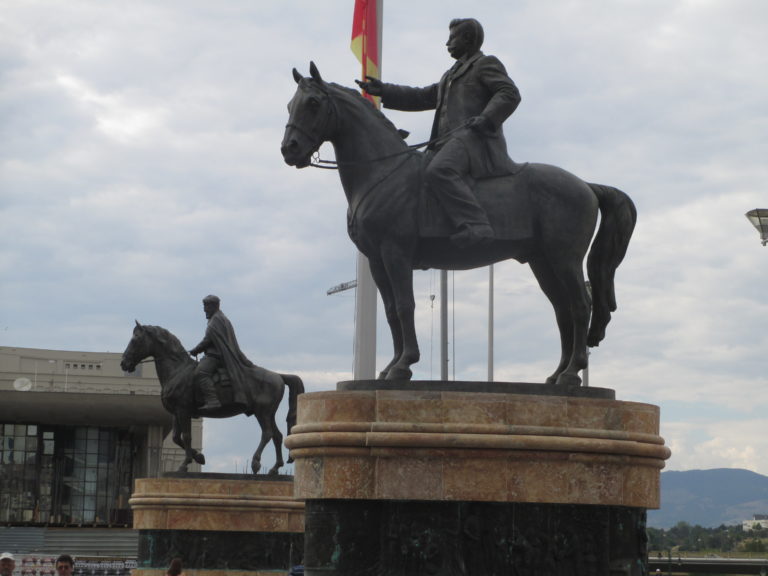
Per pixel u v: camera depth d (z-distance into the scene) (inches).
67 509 2913.4
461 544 368.5
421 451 368.8
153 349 879.7
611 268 429.7
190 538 789.2
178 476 834.2
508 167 411.5
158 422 2815.0
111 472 2962.6
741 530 3563.0
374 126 410.0
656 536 3280.0
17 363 3415.4
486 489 368.5
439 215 402.0
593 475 376.5
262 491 798.5
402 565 367.2
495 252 407.5
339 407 378.9
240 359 880.3
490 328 1480.1
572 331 420.8
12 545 2247.8
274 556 792.9
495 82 414.3
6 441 2893.7
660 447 394.3
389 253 400.5
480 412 372.8
